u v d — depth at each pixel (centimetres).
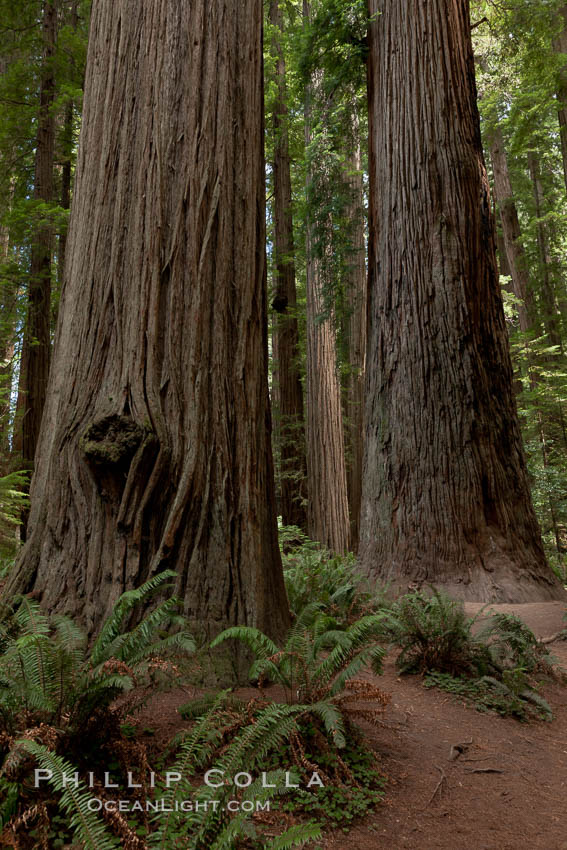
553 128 1984
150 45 470
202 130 458
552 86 1358
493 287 774
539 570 685
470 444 702
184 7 477
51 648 256
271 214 1930
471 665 430
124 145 457
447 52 798
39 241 1219
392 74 832
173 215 438
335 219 1112
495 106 1580
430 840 226
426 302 752
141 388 402
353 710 288
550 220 1947
